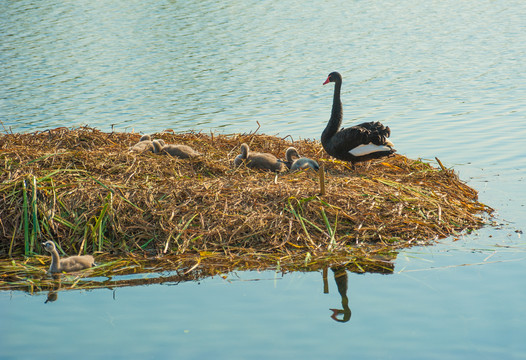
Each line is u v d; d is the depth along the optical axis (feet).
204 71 101.24
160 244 35.22
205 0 191.42
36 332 26.91
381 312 28.14
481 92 82.12
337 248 35.06
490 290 29.84
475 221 38.68
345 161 47.60
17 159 42.16
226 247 35.01
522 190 45.24
